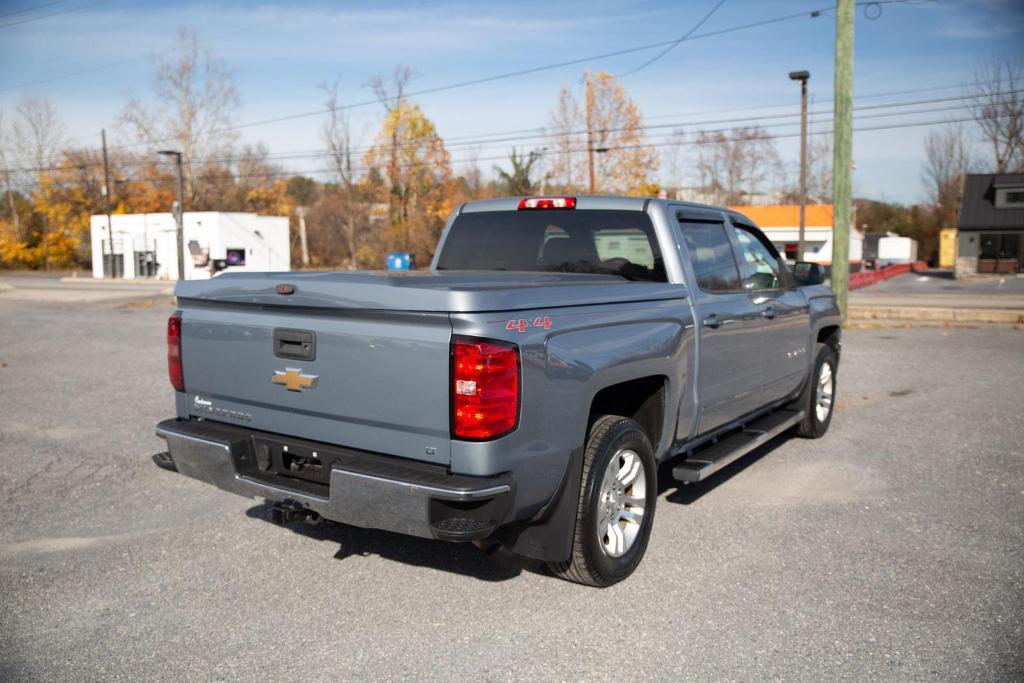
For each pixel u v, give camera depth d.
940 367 10.73
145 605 3.79
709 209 5.23
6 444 6.70
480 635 3.49
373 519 3.33
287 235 55.03
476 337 3.14
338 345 3.48
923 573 4.09
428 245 53.72
